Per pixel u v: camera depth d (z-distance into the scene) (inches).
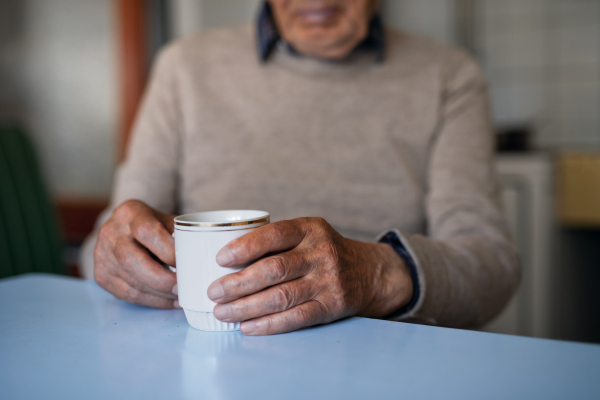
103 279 23.4
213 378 14.5
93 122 87.8
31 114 91.3
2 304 23.3
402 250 25.9
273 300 18.0
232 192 40.5
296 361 15.7
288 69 42.1
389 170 39.9
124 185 39.2
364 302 21.6
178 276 18.9
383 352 16.5
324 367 15.2
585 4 94.0
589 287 91.4
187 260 18.2
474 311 28.0
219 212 20.3
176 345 17.3
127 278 21.9
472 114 41.1
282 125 41.2
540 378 14.2
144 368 15.3
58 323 20.2
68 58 87.8
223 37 44.6
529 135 91.0
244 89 42.3
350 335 18.2
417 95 40.9
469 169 38.2
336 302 19.3
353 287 20.5
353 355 16.2
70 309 22.4
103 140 87.4
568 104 97.4
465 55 43.5
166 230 21.3
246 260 17.7
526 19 98.7
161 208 39.3
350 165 40.1
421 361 15.6
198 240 17.8
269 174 40.4
